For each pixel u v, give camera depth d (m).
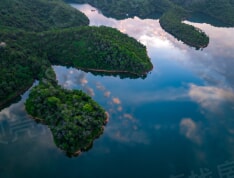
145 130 156.38
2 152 141.12
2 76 176.62
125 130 155.50
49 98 158.12
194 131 157.12
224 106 175.00
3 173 132.00
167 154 144.00
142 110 169.38
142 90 187.88
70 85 188.88
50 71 190.12
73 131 141.38
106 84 193.38
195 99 180.38
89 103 159.38
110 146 146.38
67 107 153.88
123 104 173.25
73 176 132.12
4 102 170.50
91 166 136.88
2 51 194.38
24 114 163.38
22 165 135.75
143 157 142.12
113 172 134.62
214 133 156.38
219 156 143.88
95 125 149.75
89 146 145.38
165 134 154.75
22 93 180.25
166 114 167.38
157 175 134.25
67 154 140.62
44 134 150.50
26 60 194.25
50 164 136.75
